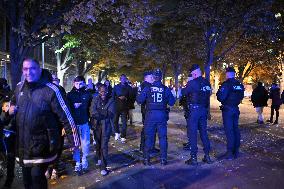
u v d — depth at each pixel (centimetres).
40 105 427
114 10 1358
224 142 1132
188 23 2014
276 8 2002
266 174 731
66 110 440
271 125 1623
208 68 1897
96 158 888
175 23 2258
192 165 816
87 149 777
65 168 809
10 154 650
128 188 646
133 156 927
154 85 816
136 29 1380
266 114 2328
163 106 820
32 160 428
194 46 2789
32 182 437
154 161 867
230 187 641
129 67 4834
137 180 698
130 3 1339
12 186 664
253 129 1468
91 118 765
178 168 791
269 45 2684
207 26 1886
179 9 1938
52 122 438
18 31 1134
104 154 747
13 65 1179
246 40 2345
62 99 439
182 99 938
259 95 1686
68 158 909
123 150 1017
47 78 452
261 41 2497
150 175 736
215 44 1884
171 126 1612
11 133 619
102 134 752
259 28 1916
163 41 3000
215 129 1461
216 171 759
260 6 1794
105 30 1571
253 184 659
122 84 1200
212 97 5069
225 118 877
